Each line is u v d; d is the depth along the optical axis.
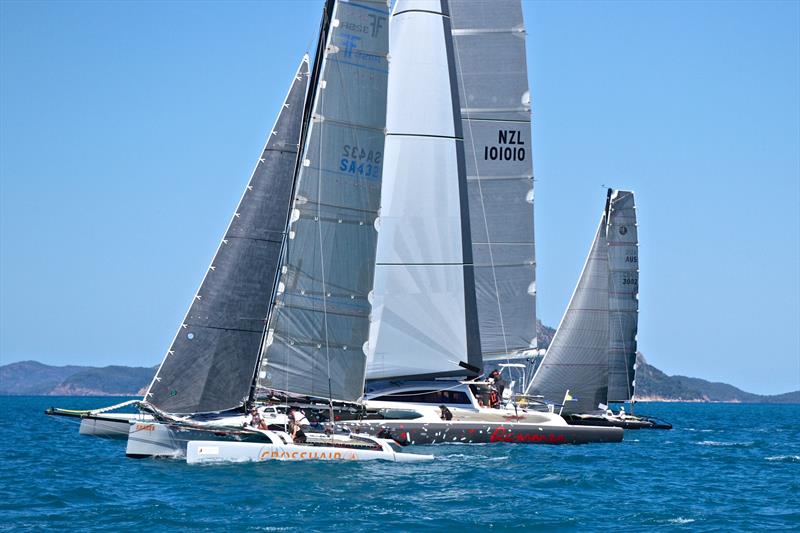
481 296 90.19
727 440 108.31
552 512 49.09
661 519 47.88
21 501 49.69
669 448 90.00
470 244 79.31
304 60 66.44
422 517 46.75
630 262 122.75
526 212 90.81
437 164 78.44
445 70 79.00
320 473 57.22
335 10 66.62
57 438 96.06
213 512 46.59
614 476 63.81
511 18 90.31
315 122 66.31
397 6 79.00
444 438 73.00
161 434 62.03
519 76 90.50
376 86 67.50
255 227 63.97
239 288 63.41
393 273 77.44
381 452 62.22
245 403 63.72
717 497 56.00
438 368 77.75
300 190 65.94
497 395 80.94
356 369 67.06
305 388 65.94
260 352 64.75
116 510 47.06
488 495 53.16
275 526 43.84
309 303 66.00
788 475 68.12
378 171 67.56
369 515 46.75
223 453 59.78
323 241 66.38
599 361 101.31
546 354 100.62
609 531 44.91
